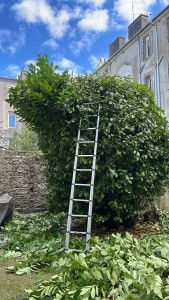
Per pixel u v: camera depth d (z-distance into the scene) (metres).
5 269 3.26
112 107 4.62
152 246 3.31
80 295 2.29
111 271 2.66
